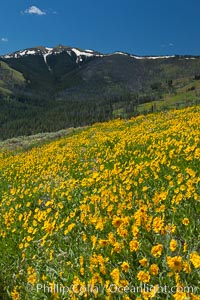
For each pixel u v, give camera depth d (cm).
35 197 1202
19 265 748
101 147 1811
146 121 2623
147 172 959
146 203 759
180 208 664
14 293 641
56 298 558
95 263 531
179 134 1449
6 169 2130
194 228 591
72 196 1014
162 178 887
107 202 773
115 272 477
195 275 462
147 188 800
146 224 579
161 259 530
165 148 1202
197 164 909
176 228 599
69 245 703
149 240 564
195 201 655
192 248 544
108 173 1007
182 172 888
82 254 636
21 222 977
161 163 947
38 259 720
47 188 1185
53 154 2195
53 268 653
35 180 1498
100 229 654
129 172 986
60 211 923
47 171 1585
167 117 2527
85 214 760
